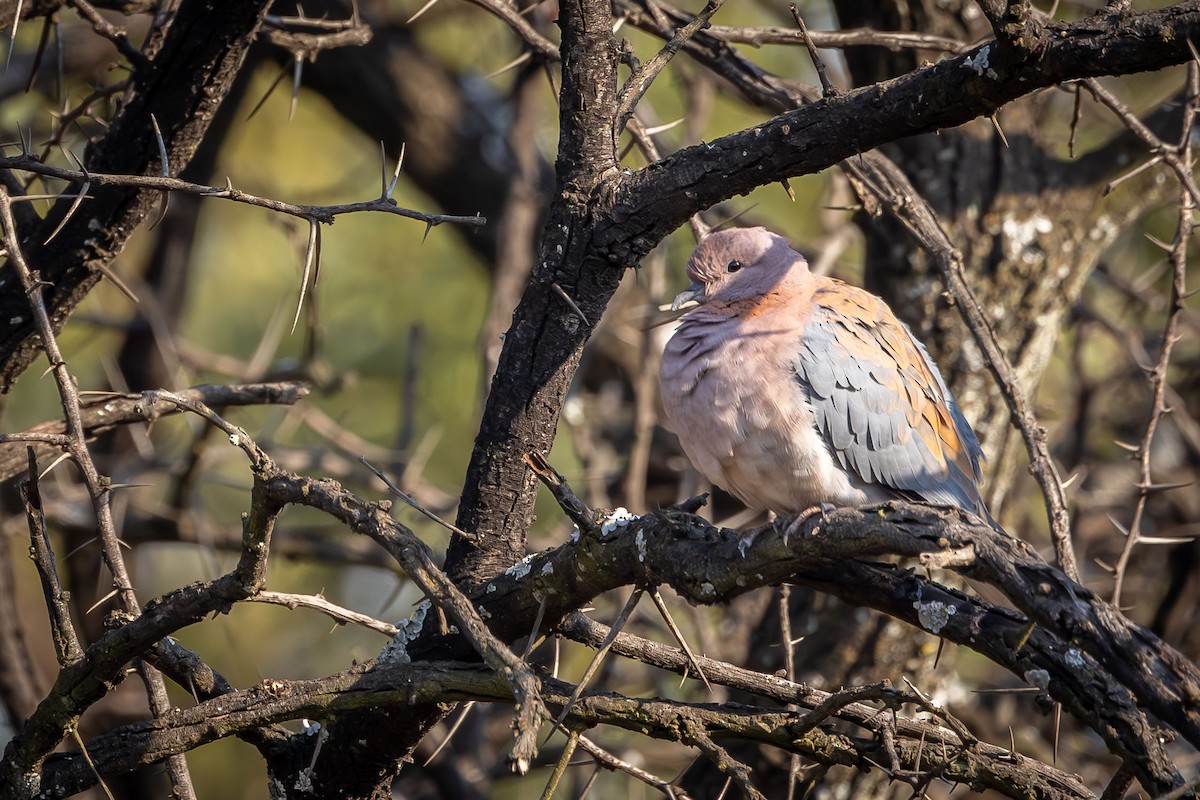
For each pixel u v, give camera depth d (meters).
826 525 5.33
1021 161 10.50
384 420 15.04
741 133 6.21
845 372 7.87
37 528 6.16
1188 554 12.87
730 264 8.38
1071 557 6.86
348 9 14.49
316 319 10.81
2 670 10.22
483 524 6.99
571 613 6.66
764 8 14.87
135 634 6.01
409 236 15.56
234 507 15.62
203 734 6.32
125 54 7.62
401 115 14.92
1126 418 15.38
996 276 10.33
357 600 16.78
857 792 9.87
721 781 10.21
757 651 10.51
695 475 12.42
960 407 10.19
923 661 10.07
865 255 11.03
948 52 9.30
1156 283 14.99
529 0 12.23
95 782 6.39
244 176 15.36
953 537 5.02
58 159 11.90
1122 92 14.04
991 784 5.84
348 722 6.91
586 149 6.62
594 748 7.05
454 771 10.85
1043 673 5.27
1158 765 4.96
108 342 14.59
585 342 6.93
